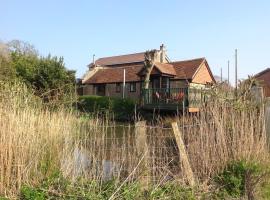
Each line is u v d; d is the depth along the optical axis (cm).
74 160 651
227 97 948
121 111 2975
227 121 820
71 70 2764
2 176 570
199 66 3672
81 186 610
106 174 657
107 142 686
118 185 626
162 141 747
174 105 2667
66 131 682
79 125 730
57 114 859
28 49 4616
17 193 575
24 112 652
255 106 965
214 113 793
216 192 695
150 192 627
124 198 602
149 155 702
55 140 655
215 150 761
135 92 3969
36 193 566
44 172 625
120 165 671
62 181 610
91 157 668
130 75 4106
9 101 747
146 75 3350
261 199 701
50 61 2653
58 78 2609
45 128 654
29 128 621
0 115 600
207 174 738
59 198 575
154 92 2911
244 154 780
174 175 695
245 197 693
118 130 836
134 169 640
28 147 610
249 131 814
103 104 3061
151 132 771
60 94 1197
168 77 3612
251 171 727
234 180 714
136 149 690
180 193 652
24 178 593
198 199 662
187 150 750
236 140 788
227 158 764
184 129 793
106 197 592
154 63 3491
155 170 691
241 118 833
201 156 744
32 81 2511
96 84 4409
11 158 582
